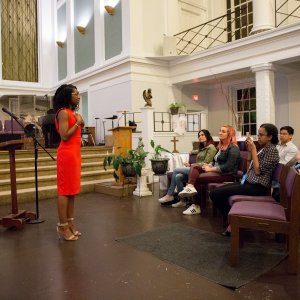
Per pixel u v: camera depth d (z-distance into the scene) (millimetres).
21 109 13086
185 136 8047
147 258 2916
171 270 2646
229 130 4441
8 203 5355
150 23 9508
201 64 8633
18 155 6617
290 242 2535
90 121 11117
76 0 11930
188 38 10406
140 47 9266
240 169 4480
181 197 4871
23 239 3512
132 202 5324
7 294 2311
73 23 12164
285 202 2871
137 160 5711
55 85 13477
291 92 8250
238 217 2660
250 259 2826
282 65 7441
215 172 4402
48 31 13969
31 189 5762
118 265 2775
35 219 4262
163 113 9484
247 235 3486
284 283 2396
